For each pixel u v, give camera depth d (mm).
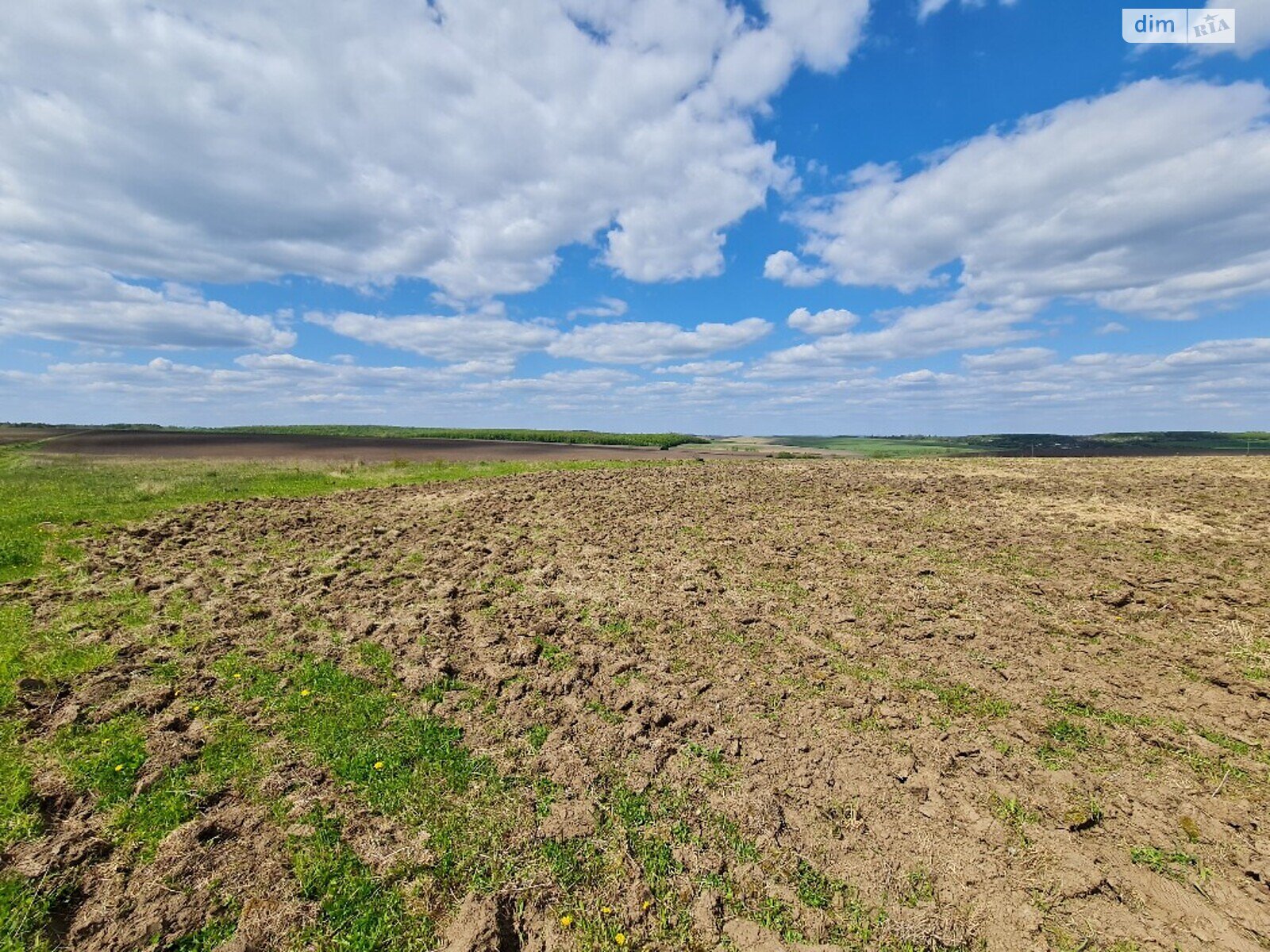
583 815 4883
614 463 34156
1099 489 19219
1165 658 7539
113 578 10883
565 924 3949
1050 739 5930
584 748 5797
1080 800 5055
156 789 5113
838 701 6656
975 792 5191
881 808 5020
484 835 4664
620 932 3896
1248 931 3857
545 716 6375
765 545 13266
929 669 7414
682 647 8094
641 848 4578
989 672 7301
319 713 6355
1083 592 9867
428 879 4227
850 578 10891
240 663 7457
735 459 39750
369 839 4609
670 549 12992
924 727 6176
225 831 4660
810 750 5809
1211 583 10078
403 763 5539
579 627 8758
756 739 6008
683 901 4137
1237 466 24172
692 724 6246
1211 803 5012
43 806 4855
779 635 8469
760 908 4090
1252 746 5762
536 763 5543
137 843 4531
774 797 5125
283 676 7137
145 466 31250
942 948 3807
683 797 5137
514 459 39688
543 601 9766
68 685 6812
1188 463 26594
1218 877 4285
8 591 10016
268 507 18719
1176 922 3934
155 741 5742
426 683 7008
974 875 4332
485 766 5512
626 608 9445
